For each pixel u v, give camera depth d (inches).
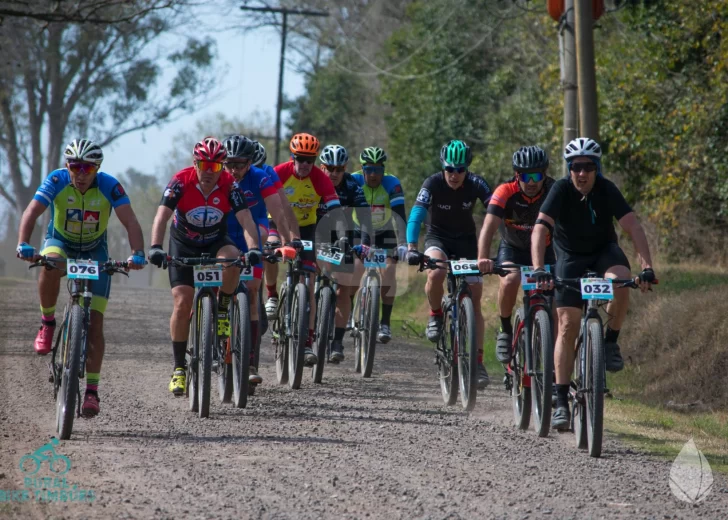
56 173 828.6
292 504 609.9
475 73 3587.6
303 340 1109.1
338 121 5438.0
